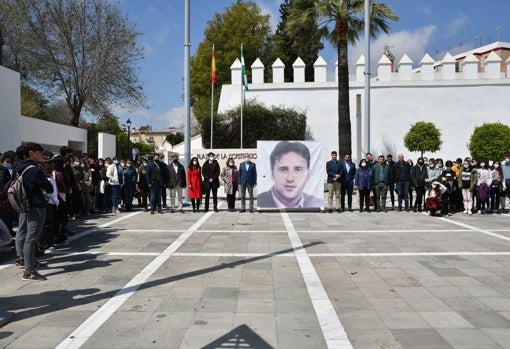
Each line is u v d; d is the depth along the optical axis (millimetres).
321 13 19000
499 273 6492
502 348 3879
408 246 8617
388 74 27453
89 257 7645
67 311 4891
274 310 4906
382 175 14375
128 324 4488
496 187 13891
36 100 32281
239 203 17578
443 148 27156
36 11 25656
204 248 8438
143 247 8539
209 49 45531
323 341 4062
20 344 4008
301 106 27594
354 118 27250
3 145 14617
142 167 15008
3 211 7816
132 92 28516
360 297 5371
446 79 27203
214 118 26562
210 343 4027
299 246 8625
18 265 6922
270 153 14500
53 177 8250
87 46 27047
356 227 11156
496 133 23578
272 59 48219
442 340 4059
